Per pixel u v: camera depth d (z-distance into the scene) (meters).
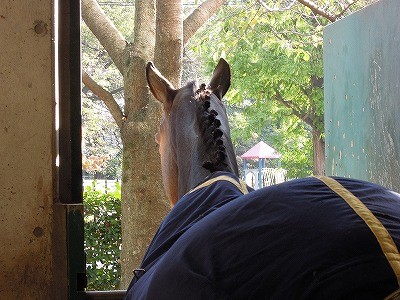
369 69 5.03
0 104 2.99
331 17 7.88
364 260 1.74
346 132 5.72
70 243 3.01
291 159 21.50
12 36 2.99
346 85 5.69
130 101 7.57
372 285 1.71
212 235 2.01
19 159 3.00
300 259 1.80
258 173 28.27
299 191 2.01
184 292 1.97
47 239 3.01
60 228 3.01
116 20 25.20
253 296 1.82
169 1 7.38
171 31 7.38
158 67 7.42
